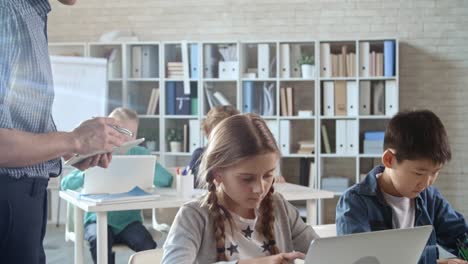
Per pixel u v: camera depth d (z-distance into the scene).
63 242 6.38
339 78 6.91
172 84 7.18
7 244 1.70
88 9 7.73
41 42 1.82
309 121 7.41
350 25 7.41
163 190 4.13
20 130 1.74
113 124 1.83
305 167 7.12
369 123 7.30
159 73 7.19
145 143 7.32
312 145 7.04
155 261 2.00
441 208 2.35
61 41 7.76
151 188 3.91
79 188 4.08
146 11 7.66
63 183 4.10
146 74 7.28
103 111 6.78
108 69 7.25
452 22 7.30
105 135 1.77
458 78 7.32
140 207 3.57
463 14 7.29
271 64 7.18
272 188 1.84
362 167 7.34
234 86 7.45
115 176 3.78
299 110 7.40
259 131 1.67
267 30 7.50
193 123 7.16
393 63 6.87
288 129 7.02
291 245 1.93
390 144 2.09
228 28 7.55
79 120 6.71
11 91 1.69
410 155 2.02
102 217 3.58
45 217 1.89
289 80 7.07
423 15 7.34
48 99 1.85
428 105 7.36
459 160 7.34
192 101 7.22
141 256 1.97
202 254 1.76
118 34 7.42
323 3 7.42
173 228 1.76
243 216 1.81
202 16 7.59
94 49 7.30
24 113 1.75
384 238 1.40
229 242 1.77
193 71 7.17
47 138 1.68
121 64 7.36
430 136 2.01
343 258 1.36
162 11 7.64
